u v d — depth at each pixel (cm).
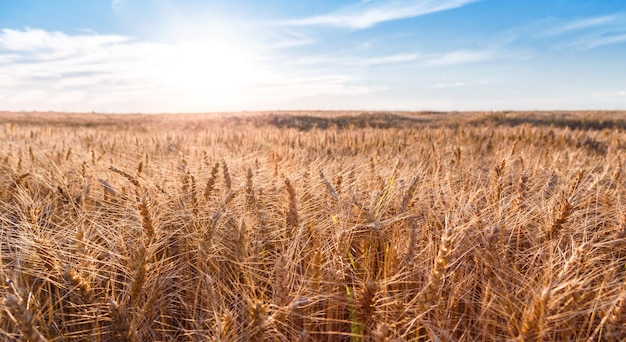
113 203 303
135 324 184
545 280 172
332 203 296
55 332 190
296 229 241
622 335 153
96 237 262
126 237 252
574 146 769
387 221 238
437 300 176
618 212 265
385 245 232
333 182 321
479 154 630
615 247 216
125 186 332
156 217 257
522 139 817
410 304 179
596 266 226
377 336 139
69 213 292
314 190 318
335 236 223
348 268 218
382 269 224
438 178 348
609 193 311
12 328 174
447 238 157
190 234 249
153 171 422
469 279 207
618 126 2462
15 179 346
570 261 166
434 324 181
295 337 184
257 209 263
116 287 224
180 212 278
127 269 214
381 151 643
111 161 466
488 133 1079
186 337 206
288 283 188
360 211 246
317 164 436
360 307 173
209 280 185
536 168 399
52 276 206
